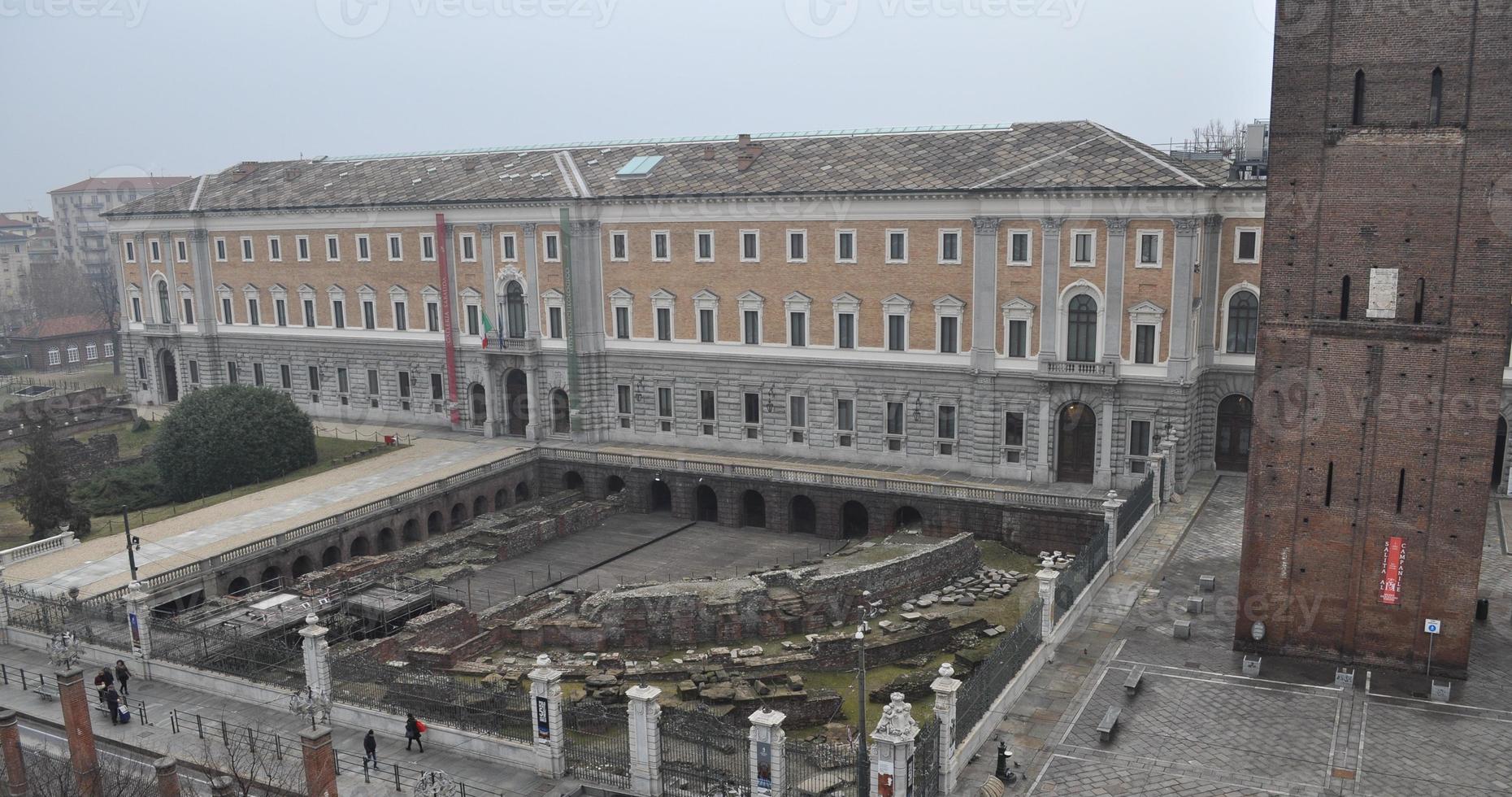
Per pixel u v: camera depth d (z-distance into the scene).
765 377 87.69
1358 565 46.94
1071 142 79.44
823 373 85.31
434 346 101.50
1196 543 65.06
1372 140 43.62
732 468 83.00
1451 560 45.19
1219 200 75.75
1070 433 79.06
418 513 80.06
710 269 88.12
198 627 54.75
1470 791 38.31
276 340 111.31
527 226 93.62
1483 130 41.88
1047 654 49.47
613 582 70.56
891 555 67.50
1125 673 48.19
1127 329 74.62
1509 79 41.22
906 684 51.22
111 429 113.75
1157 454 72.75
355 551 75.19
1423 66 42.44
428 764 44.09
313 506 78.44
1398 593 46.44
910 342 81.75
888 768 36.31
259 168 118.31
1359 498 46.38
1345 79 43.69
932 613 61.28
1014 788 39.22
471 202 95.56
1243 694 45.88
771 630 60.19
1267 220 45.97
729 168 89.56
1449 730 42.34
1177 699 45.56
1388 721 43.16
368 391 107.12
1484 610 52.38
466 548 76.00
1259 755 41.03
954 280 79.50
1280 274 46.03
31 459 79.94
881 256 81.62
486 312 97.62
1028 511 72.69
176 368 118.38
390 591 64.06
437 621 58.12
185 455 88.38
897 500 77.25
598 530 83.31
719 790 39.56
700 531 82.94
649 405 93.31
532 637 59.31
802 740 46.50
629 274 91.81
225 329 114.62
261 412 90.31
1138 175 73.25
